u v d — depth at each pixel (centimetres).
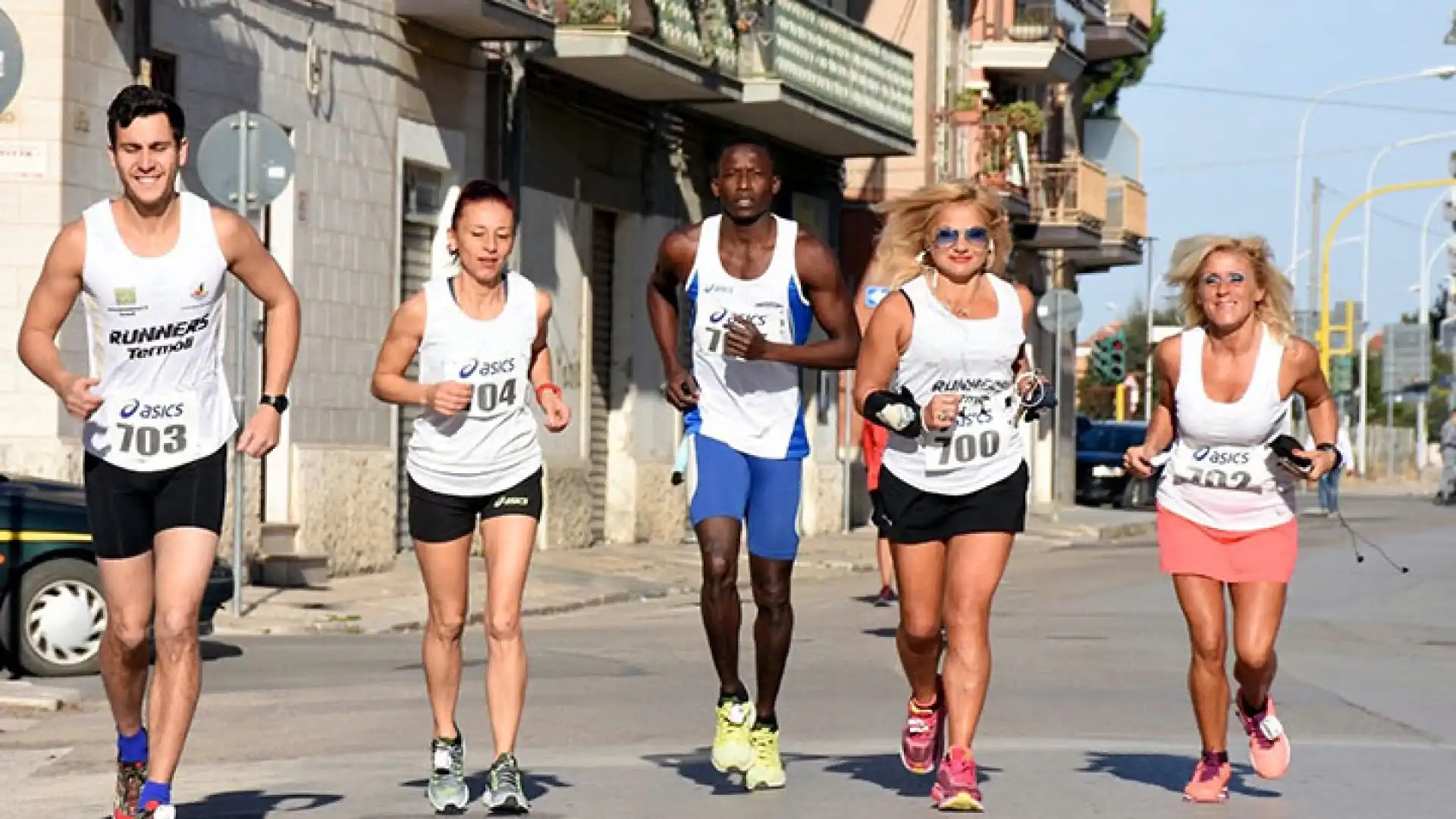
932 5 5722
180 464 1096
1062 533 5331
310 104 3119
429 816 1245
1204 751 1326
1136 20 7144
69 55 2572
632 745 1584
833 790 1342
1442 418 16125
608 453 4162
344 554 3203
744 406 1326
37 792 1374
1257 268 1293
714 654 1336
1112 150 7662
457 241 1247
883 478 1284
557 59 3719
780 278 1314
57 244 1093
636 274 4181
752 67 4238
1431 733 1722
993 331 1261
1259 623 1307
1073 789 1361
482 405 1241
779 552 1334
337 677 2019
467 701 1844
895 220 1279
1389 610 3012
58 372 1091
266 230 3069
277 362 1127
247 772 1436
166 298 1091
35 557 2009
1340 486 10650
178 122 1094
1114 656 2319
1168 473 1328
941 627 1299
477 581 3139
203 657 2198
